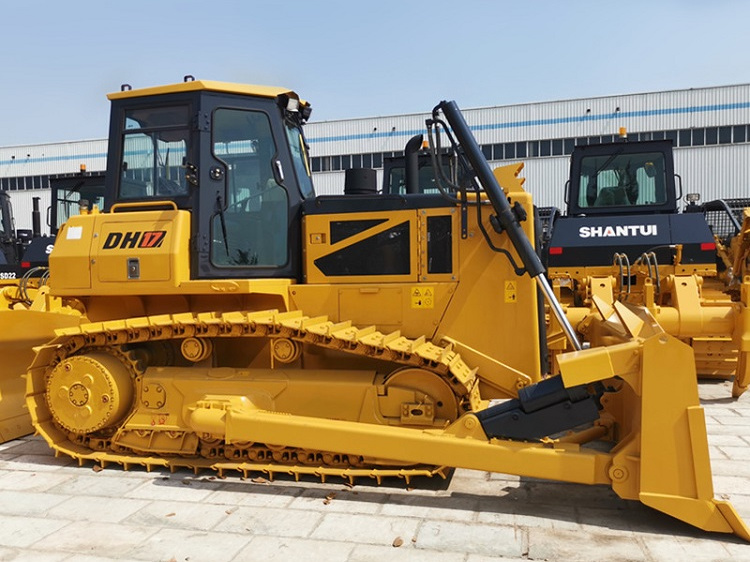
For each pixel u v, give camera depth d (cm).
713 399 652
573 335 378
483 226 410
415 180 468
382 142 2428
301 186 470
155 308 459
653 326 355
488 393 417
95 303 464
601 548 313
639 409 345
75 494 396
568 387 340
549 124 2345
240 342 453
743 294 584
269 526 346
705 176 2242
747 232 673
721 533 327
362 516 357
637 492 337
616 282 732
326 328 396
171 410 431
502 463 357
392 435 374
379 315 427
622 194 832
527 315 410
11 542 331
